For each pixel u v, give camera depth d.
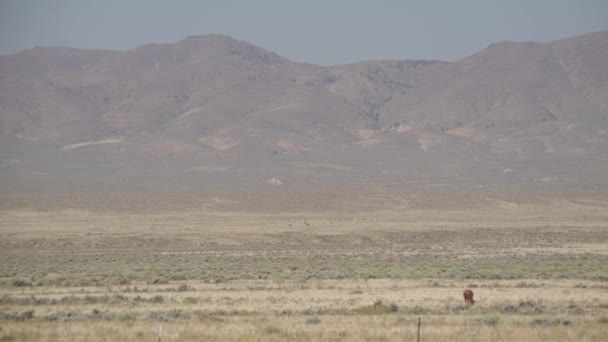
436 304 111.44
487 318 96.94
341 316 100.31
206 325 92.38
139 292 130.75
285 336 84.62
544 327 90.81
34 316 100.56
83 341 82.19
